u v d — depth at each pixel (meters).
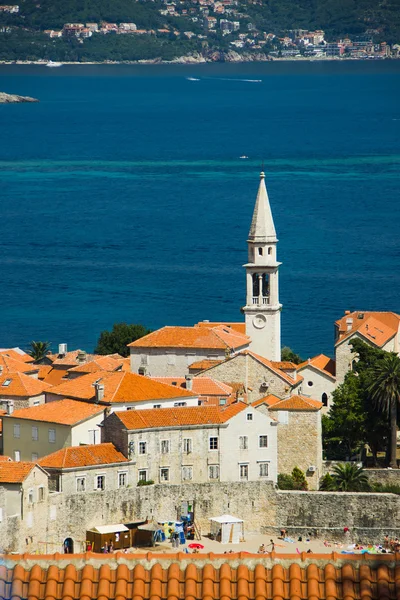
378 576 69.19
